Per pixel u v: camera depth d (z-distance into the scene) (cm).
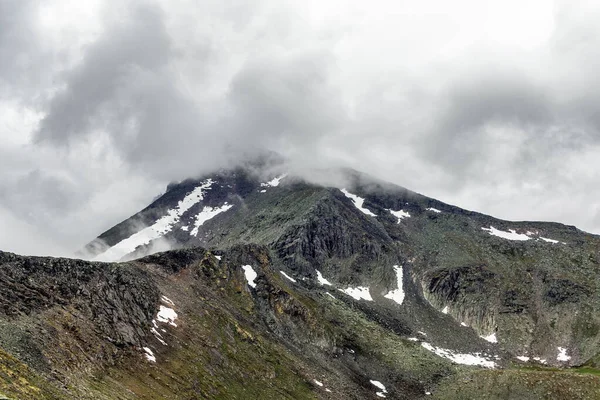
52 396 5012
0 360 4991
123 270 10131
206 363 9475
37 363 5747
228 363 10138
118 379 7119
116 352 7725
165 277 12100
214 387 8906
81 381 6144
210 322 11150
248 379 10150
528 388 12962
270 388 10394
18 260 7794
